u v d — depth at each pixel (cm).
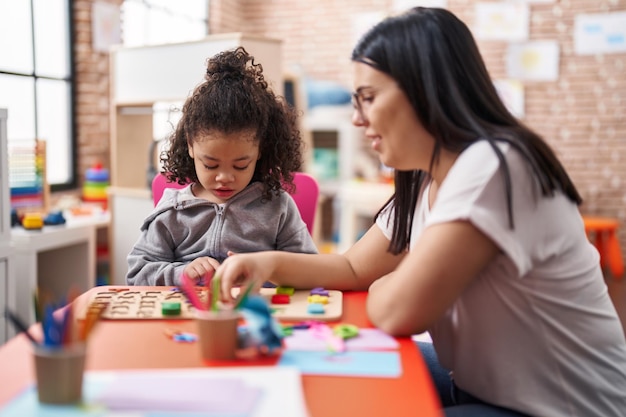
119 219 273
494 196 84
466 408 91
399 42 91
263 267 102
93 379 66
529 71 459
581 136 457
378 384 70
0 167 192
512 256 84
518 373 91
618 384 95
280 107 140
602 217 459
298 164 149
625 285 398
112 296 101
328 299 103
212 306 78
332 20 498
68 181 336
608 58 447
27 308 233
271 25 514
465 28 94
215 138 122
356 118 97
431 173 96
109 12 347
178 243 139
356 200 421
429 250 84
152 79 259
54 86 324
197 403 59
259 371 68
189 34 455
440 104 90
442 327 97
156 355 77
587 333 93
